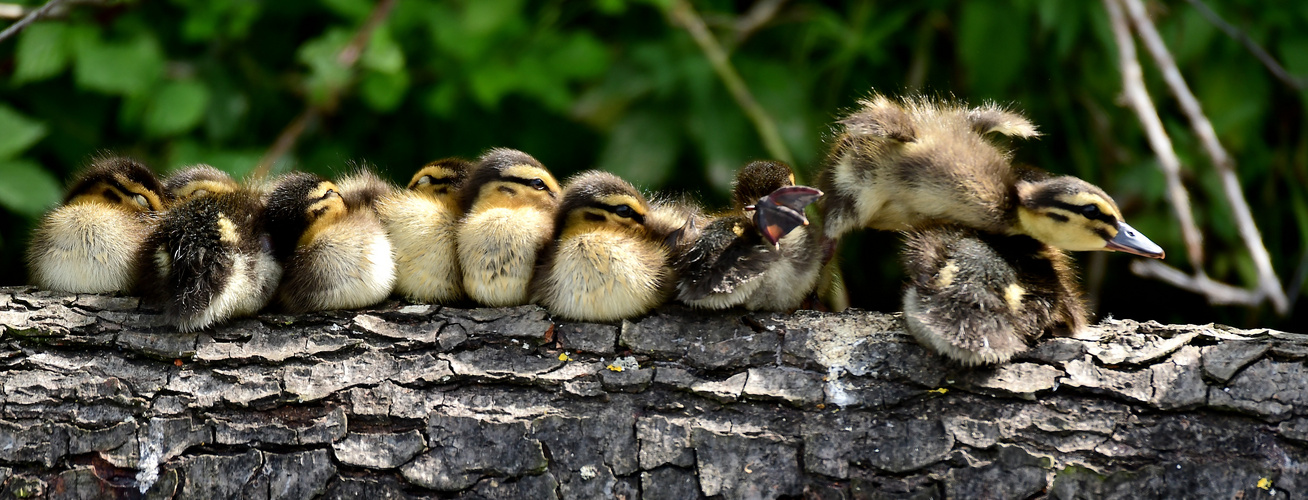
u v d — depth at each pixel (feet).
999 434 29.66
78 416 30.94
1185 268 59.06
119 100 57.16
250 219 33.68
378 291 33.78
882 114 34.86
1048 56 58.03
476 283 33.83
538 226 34.22
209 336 32.30
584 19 59.93
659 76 56.13
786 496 29.96
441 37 56.18
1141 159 57.36
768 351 31.65
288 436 30.86
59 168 56.34
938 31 59.72
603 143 58.23
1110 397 29.81
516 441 30.76
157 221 33.76
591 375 31.55
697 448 30.42
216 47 58.59
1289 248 60.08
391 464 30.66
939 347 30.50
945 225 33.94
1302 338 30.32
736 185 36.73
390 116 61.11
